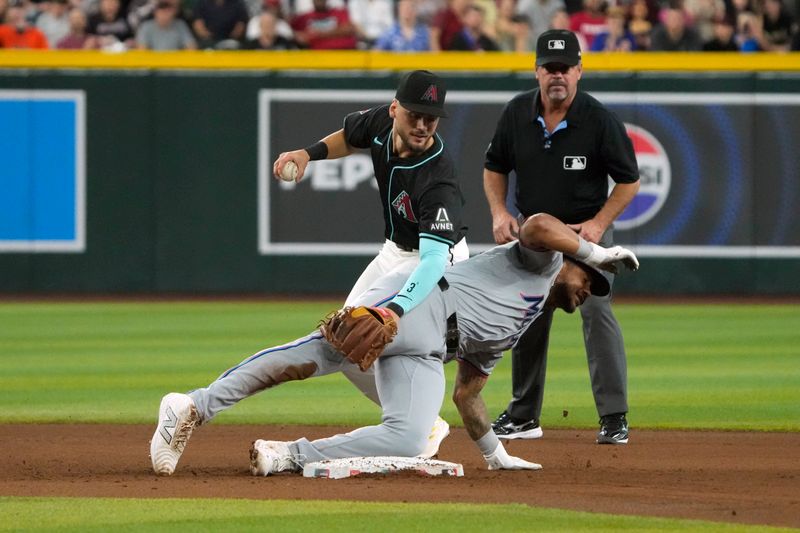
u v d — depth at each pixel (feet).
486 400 105.70
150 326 157.69
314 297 193.98
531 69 191.72
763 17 204.54
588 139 82.69
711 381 114.83
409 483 63.72
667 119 192.75
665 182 193.16
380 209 194.29
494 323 66.23
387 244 75.00
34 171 192.95
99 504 57.11
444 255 65.16
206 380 114.01
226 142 193.77
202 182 193.98
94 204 193.77
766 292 194.18
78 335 149.07
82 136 193.16
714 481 66.90
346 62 192.85
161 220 194.08
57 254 193.88
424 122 65.36
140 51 192.85
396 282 67.00
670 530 51.75
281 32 202.69
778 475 69.41
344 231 194.49
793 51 205.05
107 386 111.34
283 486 62.49
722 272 193.98
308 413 99.04
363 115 73.97
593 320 84.48
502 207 85.97
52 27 206.49
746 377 117.19
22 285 193.88
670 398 105.50
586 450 81.10
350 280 195.11
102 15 206.39
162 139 193.36
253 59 192.95
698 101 192.75
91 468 70.90
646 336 149.18
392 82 192.85
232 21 205.67
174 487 62.34
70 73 192.65
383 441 65.98
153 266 194.08
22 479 66.18
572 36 81.46
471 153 192.44
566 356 133.69
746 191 193.36
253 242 194.49
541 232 64.13
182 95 193.26
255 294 197.47
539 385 86.69
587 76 192.85
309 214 194.49
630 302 189.26
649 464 74.23
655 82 192.65
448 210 65.57
